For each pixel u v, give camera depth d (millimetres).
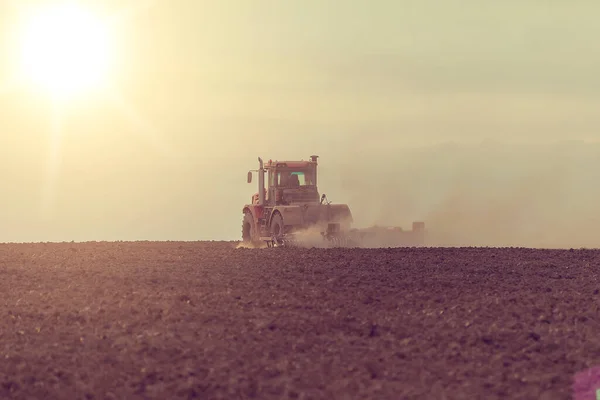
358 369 13953
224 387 12750
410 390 12594
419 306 20250
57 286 24469
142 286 24188
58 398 12195
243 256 35094
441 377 13453
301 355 14961
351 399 12148
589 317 18625
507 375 13531
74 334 16781
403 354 14875
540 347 15523
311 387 12844
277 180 46125
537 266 30203
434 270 28625
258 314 19016
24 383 12977
